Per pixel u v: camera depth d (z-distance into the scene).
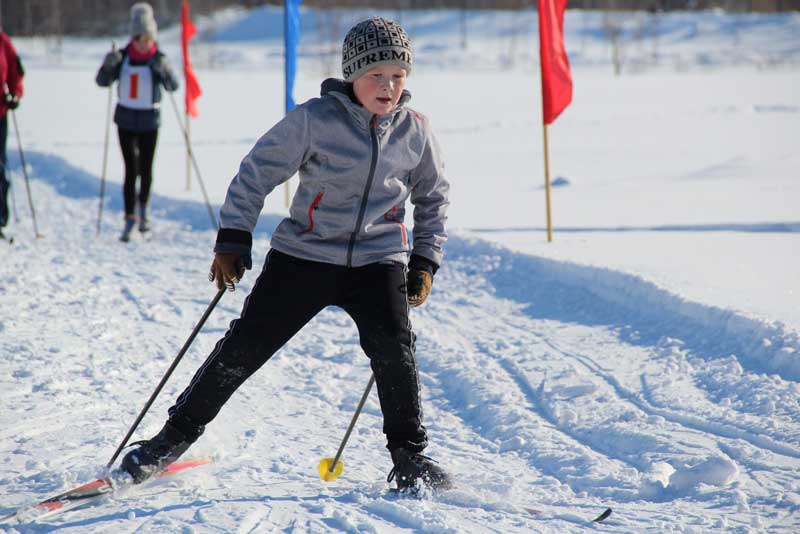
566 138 55.91
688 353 14.42
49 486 10.12
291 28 27.80
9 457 11.20
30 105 76.94
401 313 9.54
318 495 9.78
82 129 60.81
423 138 9.75
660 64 173.75
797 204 29.33
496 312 18.78
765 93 92.81
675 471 10.34
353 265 9.60
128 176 28.30
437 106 80.12
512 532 8.63
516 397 13.70
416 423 9.80
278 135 9.20
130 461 9.66
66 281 22.22
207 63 162.50
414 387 9.71
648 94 92.62
